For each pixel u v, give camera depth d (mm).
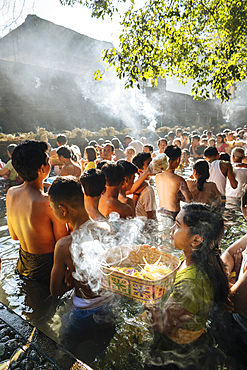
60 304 2201
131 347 1760
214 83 5676
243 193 2047
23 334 1731
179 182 3938
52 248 2520
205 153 5148
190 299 1540
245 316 1822
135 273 1729
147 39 5211
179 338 1638
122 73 5363
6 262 2881
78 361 1531
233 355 1646
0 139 9812
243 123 29578
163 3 5086
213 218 1672
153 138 17297
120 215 2955
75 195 1986
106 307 2094
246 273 1788
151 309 1663
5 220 4078
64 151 4293
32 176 2393
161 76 5930
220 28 5676
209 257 1665
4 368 1485
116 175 2857
